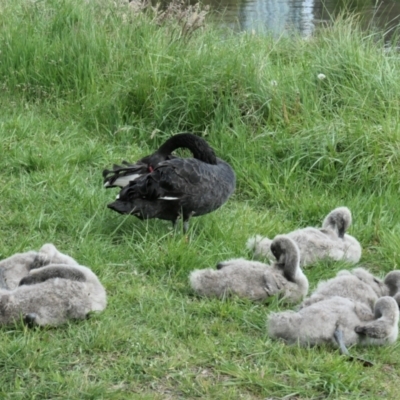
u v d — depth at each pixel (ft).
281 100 46.29
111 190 39.47
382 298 26.78
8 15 57.21
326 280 32.24
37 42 53.72
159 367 25.14
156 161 37.01
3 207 37.50
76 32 54.08
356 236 37.42
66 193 38.68
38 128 46.37
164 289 30.68
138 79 49.21
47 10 57.47
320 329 26.20
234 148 44.39
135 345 26.21
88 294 27.53
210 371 25.20
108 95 49.70
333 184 41.96
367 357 26.45
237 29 69.51
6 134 45.32
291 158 43.14
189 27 54.95
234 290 29.71
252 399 23.88
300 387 24.30
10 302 26.50
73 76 51.98
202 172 34.81
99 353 25.85
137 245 33.35
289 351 26.32
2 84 51.83
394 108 45.68
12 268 29.48
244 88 47.37
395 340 27.07
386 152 42.47
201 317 28.60
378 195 41.14
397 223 38.27
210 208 35.70
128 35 54.80
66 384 23.98
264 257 33.58
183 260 32.22
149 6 59.88
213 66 48.85
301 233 34.40
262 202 41.04
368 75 47.70
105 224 35.88
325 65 49.19
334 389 24.34
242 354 26.18
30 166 42.04
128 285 30.83
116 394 23.56
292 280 29.99
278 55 53.62
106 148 45.42
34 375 24.47
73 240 34.76
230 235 35.14
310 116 45.44
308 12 78.79
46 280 27.30
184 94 47.85
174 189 34.04
